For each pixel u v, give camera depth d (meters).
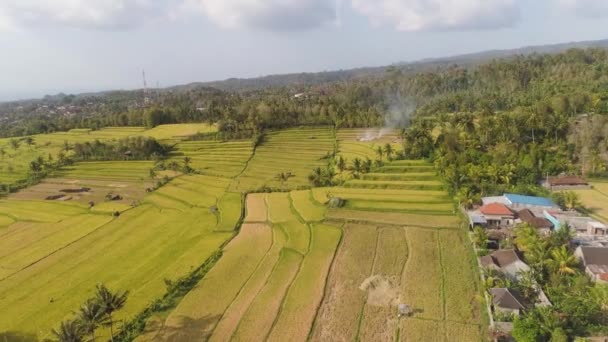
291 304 61.62
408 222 90.00
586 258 65.00
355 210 98.62
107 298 53.34
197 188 127.19
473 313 57.47
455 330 54.09
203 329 56.22
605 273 61.47
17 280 72.62
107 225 98.88
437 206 97.25
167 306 62.06
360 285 66.44
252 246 83.31
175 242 86.88
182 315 59.56
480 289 62.44
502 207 86.25
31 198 123.19
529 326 48.88
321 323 57.12
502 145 119.06
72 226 98.81
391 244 80.94
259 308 60.81
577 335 50.34
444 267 70.81
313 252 79.00
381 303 61.22
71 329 48.66
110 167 156.50
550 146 122.00
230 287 67.06
